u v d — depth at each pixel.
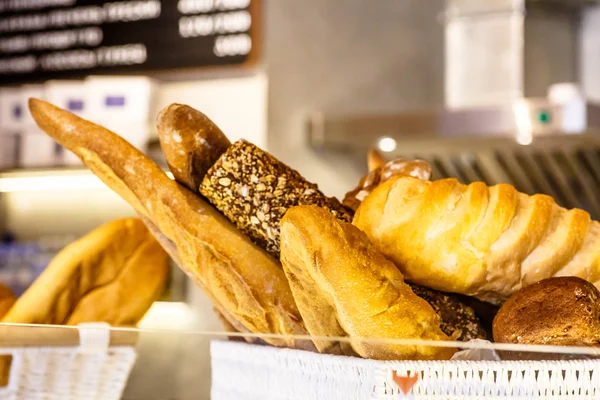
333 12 5.45
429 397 1.06
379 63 5.73
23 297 1.46
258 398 1.18
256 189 1.28
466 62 5.17
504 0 5.01
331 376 1.11
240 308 1.27
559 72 5.17
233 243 1.27
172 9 5.28
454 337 1.24
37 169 5.10
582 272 1.23
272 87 5.16
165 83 5.44
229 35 5.14
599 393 1.07
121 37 5.43
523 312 1.16
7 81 5.77
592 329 1.13
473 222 1.20
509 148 4.60
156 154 5.02
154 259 1.54
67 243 5.82
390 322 1.12
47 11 5.64
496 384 1.07
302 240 1.11
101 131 1.33
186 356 1.26
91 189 5.82
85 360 1.22
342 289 1.11
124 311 1.52
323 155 5.33
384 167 1.40
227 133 5.26
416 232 1.20
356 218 1.23
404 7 5.89
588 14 5.27
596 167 4.66
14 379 1.19
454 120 4.42
